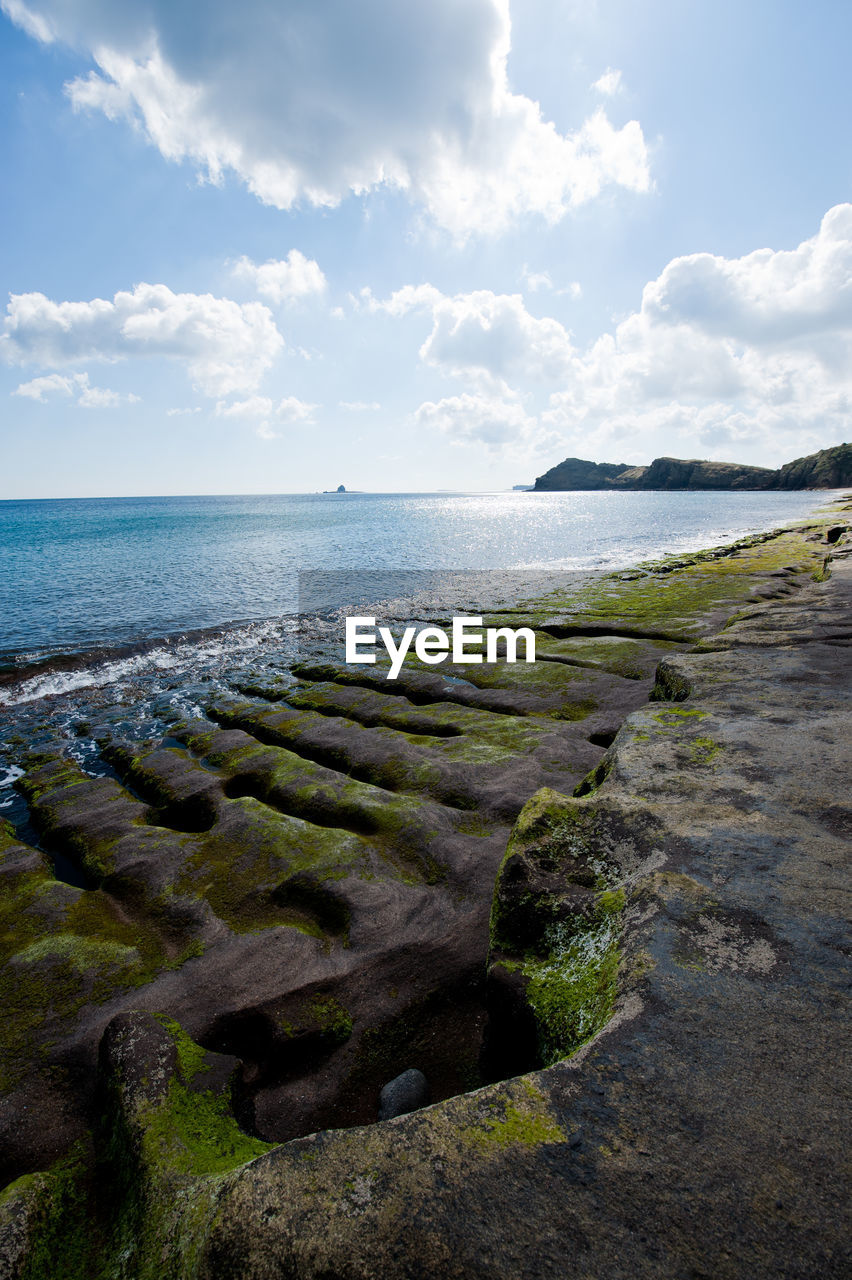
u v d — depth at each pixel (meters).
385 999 5.93
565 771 10.04
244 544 57.53
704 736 7.00
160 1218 3.29
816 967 3.44
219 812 9.38
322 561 45.56
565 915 4.58
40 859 8.61
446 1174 2.52
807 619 12.82
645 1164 2.48
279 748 11.66
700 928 3.84
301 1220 2.44
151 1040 5.01
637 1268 2.13
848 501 103.81
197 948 6.59
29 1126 4.79
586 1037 3.50
